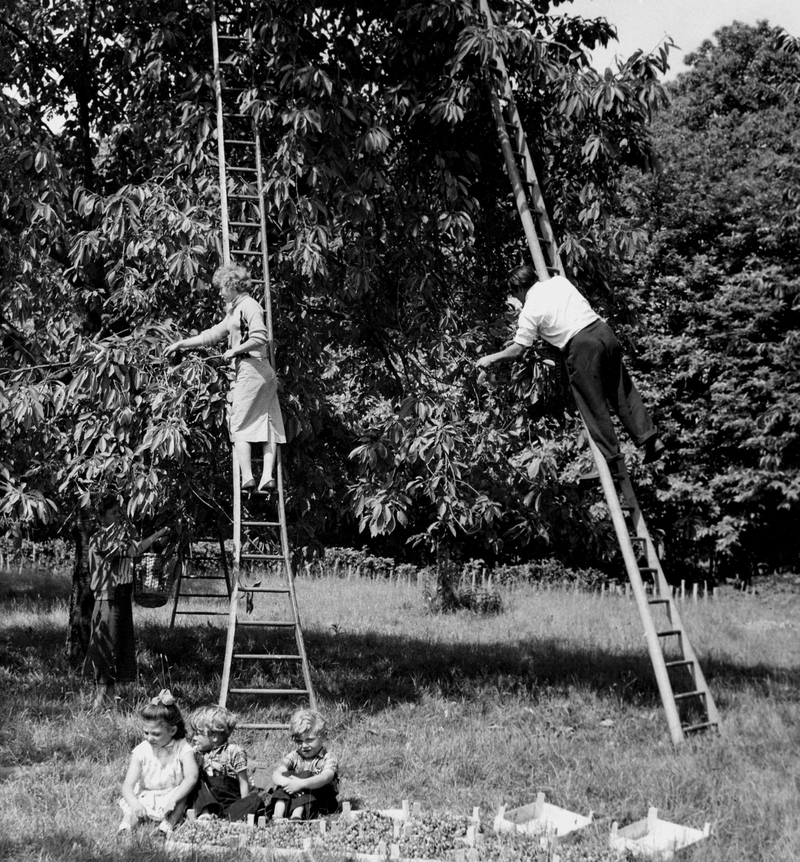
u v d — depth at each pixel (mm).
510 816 6426
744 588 26359
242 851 5570
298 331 10094
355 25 10430
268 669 12172
